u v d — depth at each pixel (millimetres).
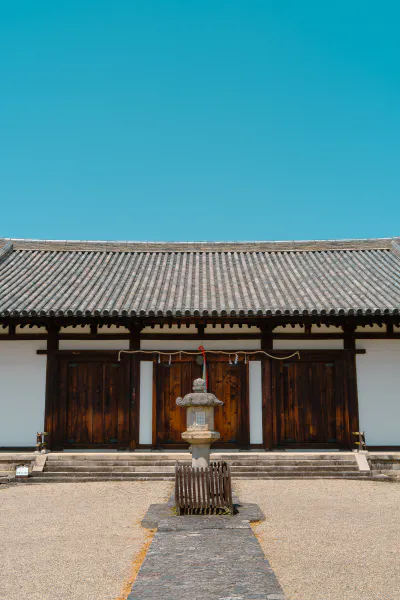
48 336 16203
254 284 17594
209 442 9836
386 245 21234
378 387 16000
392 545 7582
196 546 7266
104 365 16328
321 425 16031
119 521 9148
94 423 16062
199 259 20672
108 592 5910
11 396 15953
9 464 14094
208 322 15898
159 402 16078
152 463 14078
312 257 20594
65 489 12312
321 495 11312
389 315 15133
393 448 15680
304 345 16188
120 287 17172
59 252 21094
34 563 6938
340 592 5797
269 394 15898
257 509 9562
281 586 5945
